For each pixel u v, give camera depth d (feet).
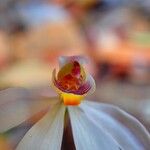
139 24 1.66
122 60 1.41
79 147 0.42
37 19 1.58
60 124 0.42
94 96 1.25
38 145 0.41
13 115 0.43
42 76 1.27
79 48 1.49
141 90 1.31
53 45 1.47
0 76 1.27
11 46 1.43
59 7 1.69
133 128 0.44
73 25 1.59
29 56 1.41
